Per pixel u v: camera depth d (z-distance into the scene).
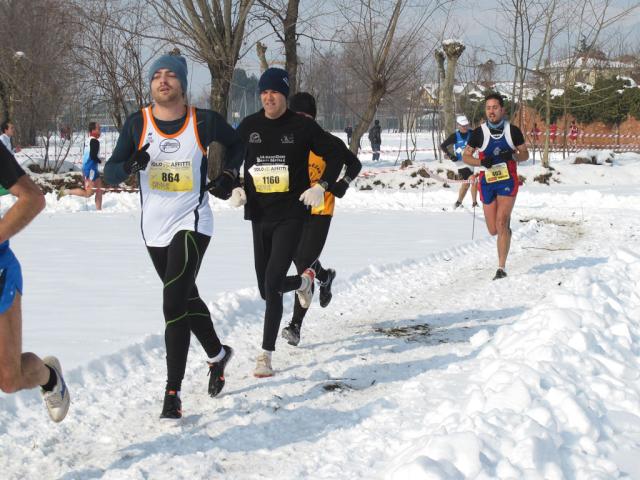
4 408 8.26
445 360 10.65
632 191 38.88
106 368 9.83
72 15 42.12
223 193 8.59
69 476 6.91
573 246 22.06
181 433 7.99
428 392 9.09
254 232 10.51
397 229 25.62
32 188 5.96
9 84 53.47
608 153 49.62
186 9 37.44
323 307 13.15
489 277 17.31
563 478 6.17
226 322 12.52
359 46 44.47
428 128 134.12
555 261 19.41
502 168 16.78
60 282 15.32
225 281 15.55
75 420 8.27
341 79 80.00
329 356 10.94
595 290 11.98
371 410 8.58
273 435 7.95
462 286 16.28
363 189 42.56
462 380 9.48
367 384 9.69
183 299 8.19
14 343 6.22
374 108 43.69
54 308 12.82
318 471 7.03
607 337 9.88
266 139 10.20
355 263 17.97
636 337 10.35
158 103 8.20
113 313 12.50
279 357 10.91
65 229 25.05
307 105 11.37
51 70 53.97
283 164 10.14
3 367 6.22
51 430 7.97
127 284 15.16
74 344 10.50
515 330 10.66
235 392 9.34
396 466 6.63
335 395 9.22
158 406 8.82
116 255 19.22
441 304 14.53
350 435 7.90
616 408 7.95
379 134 64.38
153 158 8.28
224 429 8.12
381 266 17.61
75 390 9.08
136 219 28.34
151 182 8.35
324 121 123.69
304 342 11.73
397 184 42.34
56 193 34.00
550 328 10.01
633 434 7.37
